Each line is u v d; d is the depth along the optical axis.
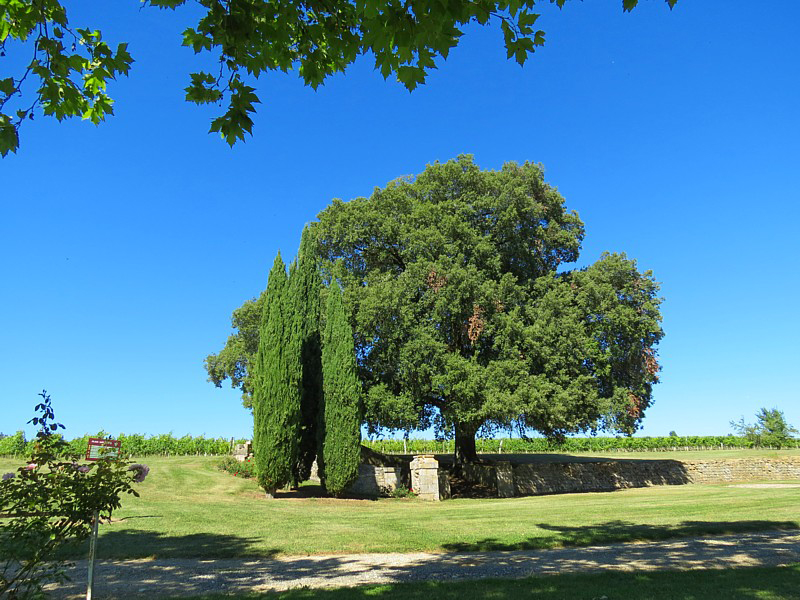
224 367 37.03
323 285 25.00
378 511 16.17
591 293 26.23
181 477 21.56
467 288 23.16
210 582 7.38
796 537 10.72
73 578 7.61
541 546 10.11
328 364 20.00
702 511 14.51
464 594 6.41
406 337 23.66
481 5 3.91
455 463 29.22
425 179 27.56
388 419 22.30
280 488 20.23
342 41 4.57
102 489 5.52
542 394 22.06
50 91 4.74
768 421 49.66
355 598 6.27
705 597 6.17
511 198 26.02
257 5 4.26
